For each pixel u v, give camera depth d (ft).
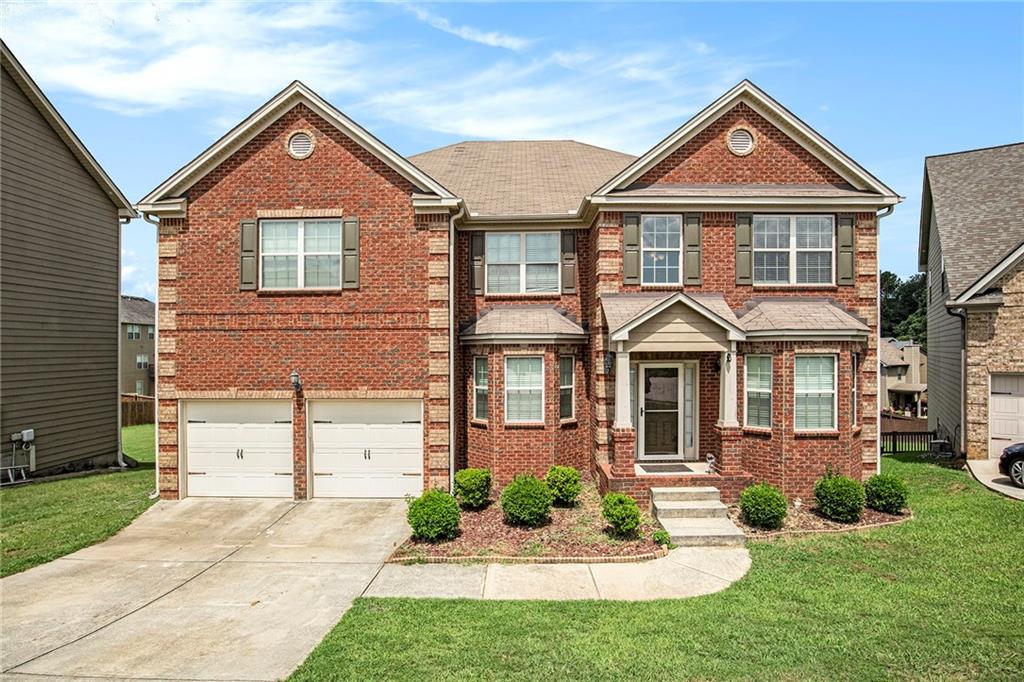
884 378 159.94
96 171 60.08
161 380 46.21
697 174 47.93
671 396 47.91
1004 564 30.60
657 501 39.88
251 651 23.34
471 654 22.40
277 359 46.14
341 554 34.50
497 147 66.44
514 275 51.65
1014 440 51.03
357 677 20.90
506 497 37.86
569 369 49.93
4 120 50.49
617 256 46.70
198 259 46.26
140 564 33.12
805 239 47.50
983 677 20.58
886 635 23.54
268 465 46.44
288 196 46.14
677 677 20.75
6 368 50.90
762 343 43.50
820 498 38.70
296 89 45.32
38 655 23.21
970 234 57.16
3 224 50.52
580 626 24.63
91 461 60.49
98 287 61.62
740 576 30.22
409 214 46.01
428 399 45.88
